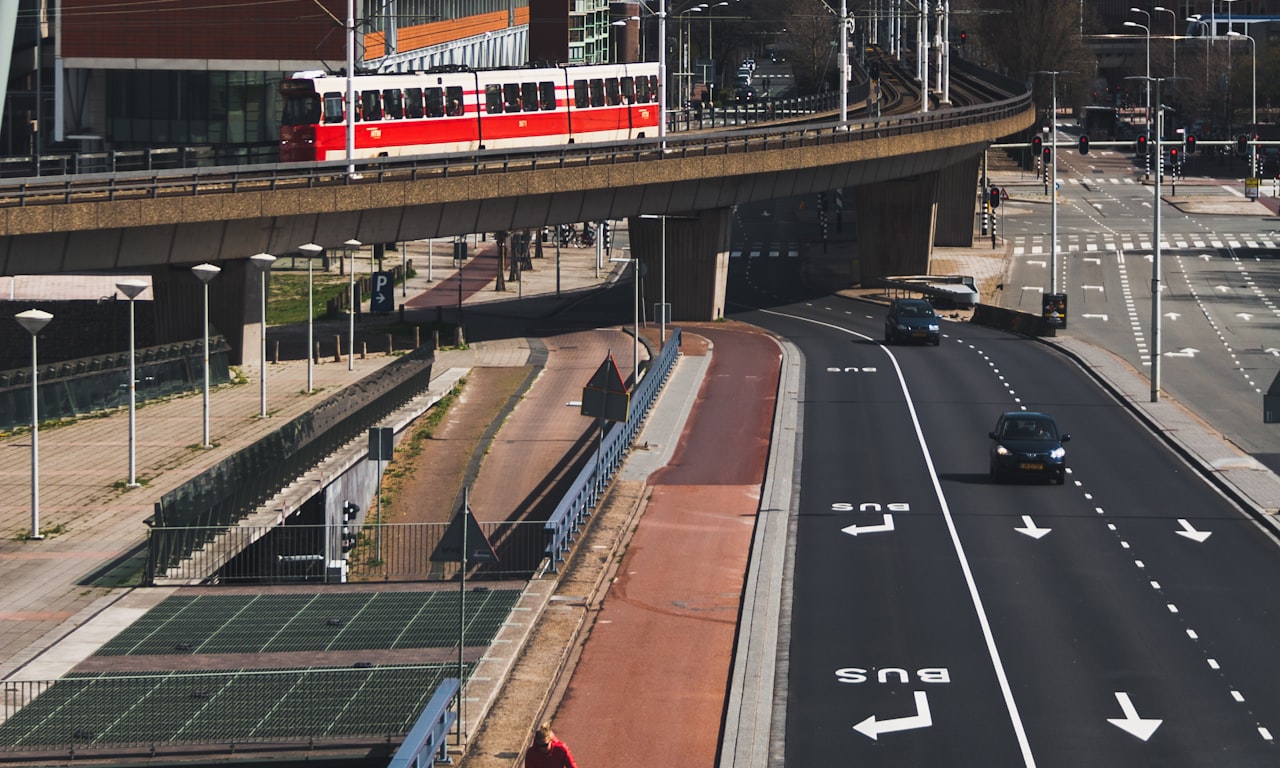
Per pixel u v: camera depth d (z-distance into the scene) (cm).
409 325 18775
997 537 9156
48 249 12738
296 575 9769
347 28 16125
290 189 14450
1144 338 18250
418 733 5325
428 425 13638
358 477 11488
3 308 17662
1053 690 6569
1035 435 10656
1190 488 10512
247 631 7406
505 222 16688
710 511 9938
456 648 7094
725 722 6256
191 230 13950
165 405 13388
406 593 8094
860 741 6031
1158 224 13700
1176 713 6278
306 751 5891
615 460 11100
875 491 10381
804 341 17738
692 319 19462
